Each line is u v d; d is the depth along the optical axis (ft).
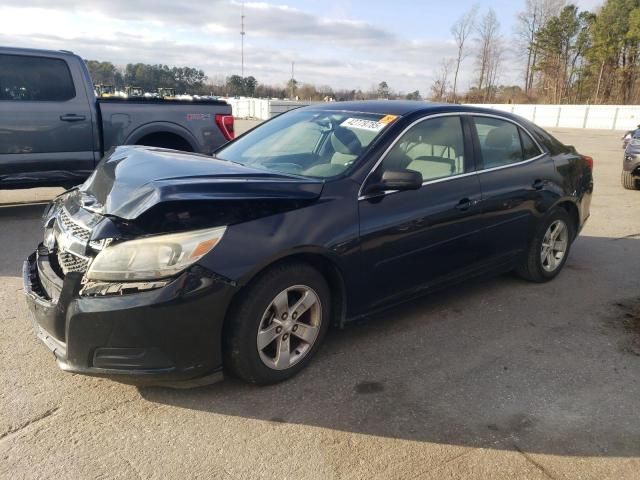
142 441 8.55
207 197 9.07
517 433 9.10
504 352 12.01
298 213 9.96
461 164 13.30
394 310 12.34
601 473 8.21
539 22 217.77
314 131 13.14
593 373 11.21
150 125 23.49
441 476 8.04
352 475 7.98
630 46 203.51
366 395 10.08
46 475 7.71
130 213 8.75
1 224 22.06
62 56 21.74
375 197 11.17
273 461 8.20
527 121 16.07
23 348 11.32
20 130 20.97
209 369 9.23
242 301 9.41
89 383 10.12
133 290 8.48
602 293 15.90
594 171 47.55
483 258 14.02
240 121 120.98
